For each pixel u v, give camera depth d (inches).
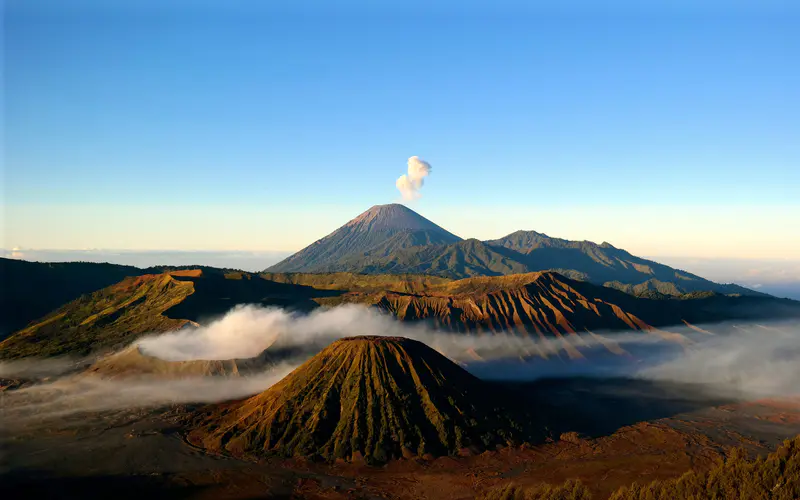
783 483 2866.6
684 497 3053.6
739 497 2906.0
